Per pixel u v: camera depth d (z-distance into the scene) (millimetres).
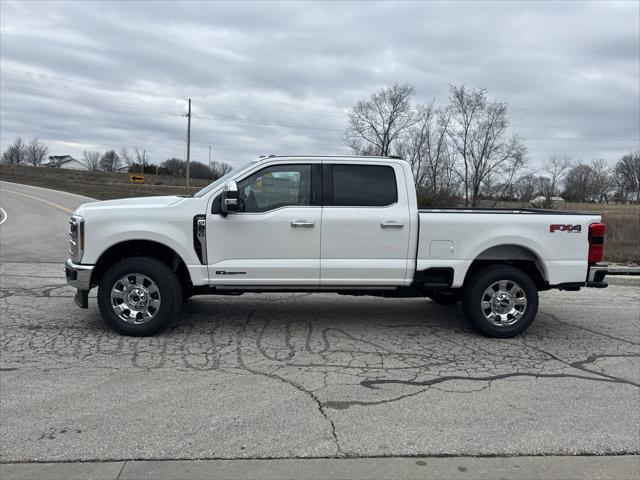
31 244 14156
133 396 4168
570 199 80625
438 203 45625
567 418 3955
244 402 4105
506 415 3982
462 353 5500
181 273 6094
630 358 5477
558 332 6469
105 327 6070
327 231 5770
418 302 7867
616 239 18094
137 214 5648
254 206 5789
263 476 3066
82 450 3320
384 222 5801
